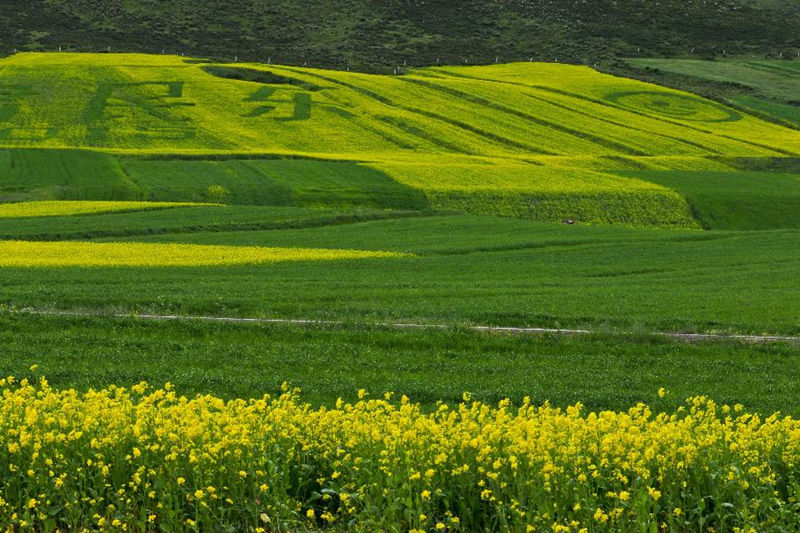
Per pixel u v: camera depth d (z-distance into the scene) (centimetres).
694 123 17762
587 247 8538
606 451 2078
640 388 3659
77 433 2077
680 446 2150
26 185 11000
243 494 2020
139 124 15188
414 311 5066
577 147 15300
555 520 1931
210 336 4456
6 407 2256
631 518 1928
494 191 11481
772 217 11406
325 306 5175
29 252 7075
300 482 2114
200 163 12631
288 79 19188
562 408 3325
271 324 4631
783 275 7069
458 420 3020
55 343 4184
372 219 9969
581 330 4772
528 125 16550
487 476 2022
